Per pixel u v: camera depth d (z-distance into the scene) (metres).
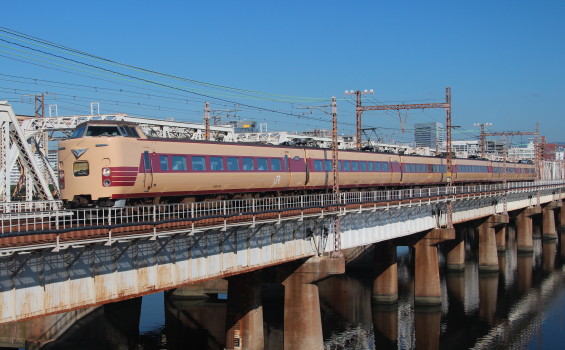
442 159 74.50
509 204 85.06
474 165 86.50
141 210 33.16
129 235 24.05
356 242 45.16
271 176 43.19
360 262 75.06
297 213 36.84
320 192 51.72
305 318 39.31
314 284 39.88
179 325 51.47
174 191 34.75
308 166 47.69
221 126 51.38
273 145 44.47
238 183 39.94
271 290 59.94
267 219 33.41
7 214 24.52
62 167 31.55
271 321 52.09
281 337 47.84
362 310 57.53
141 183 31.98
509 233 115.44
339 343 47.97
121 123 32.16
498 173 97.88
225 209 31.36
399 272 77.69
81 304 23.58
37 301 21.98
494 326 53.78
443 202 59.84
